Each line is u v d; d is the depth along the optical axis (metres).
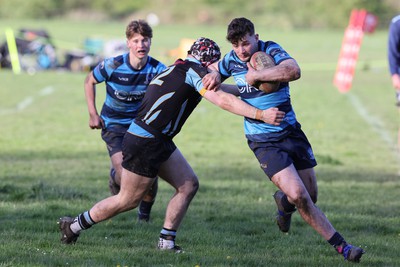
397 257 26.17
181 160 25.44
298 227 31.44
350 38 110.75
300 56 157.50
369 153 60.59
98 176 44.91
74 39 169.25
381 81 122.38
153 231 29.67
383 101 97.44
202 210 34.53
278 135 24.88
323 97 100.56
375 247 27.75
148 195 30.89
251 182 44.16
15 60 124.25
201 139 66.94
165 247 25.78
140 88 30.28
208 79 23.66
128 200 25.19
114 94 30.36
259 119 23.61
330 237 24.34
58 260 24.00
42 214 32.22
